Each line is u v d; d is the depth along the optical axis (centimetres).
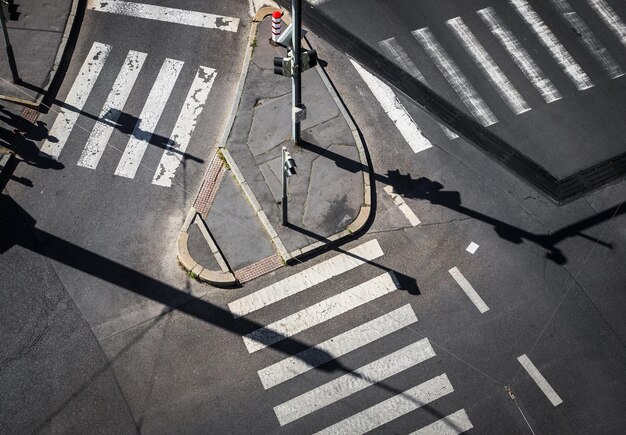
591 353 1925
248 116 2191
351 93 2272
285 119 2192
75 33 2317
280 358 1878
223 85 2270
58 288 1944
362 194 2091
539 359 1908
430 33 2388
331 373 1864
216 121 2206
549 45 2386
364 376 1862
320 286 1973
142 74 2261
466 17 2422
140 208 2061
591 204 2136
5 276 1950
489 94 2294
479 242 2056
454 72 2325
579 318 1966
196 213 2039
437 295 1975
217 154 2136
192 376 1852
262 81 2252
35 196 2056
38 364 1848
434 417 1827
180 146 2155
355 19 2400
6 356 1853
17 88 2186
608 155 2223
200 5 2400
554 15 2445
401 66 2328
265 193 2077
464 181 2150
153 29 2344
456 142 2209
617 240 2084
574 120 2269
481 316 1953
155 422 1798
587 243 2075
